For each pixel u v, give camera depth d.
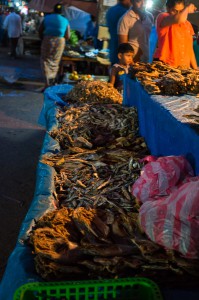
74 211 2.13
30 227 2.12
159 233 1.75
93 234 1.95
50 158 3.29
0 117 7.04
